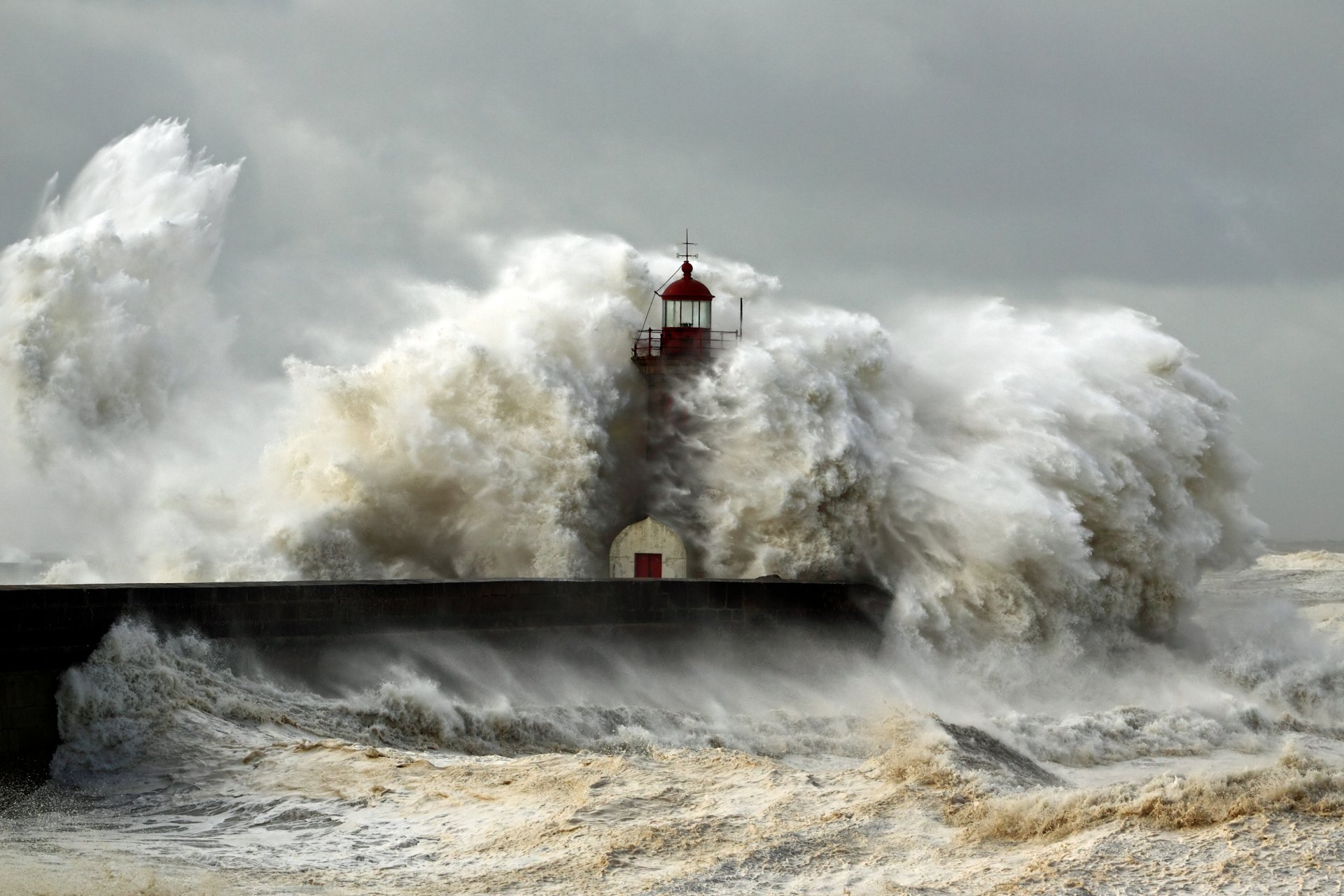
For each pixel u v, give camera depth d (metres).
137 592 41.78
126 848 29.73
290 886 26.59
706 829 29.84
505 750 47.09
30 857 28.33
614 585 56.19
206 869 27.91
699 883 26.12
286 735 41.38
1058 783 44.38
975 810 30.70
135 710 40.16
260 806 33.84
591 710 51.53
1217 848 25.98
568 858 28.08
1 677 38.38
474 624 51.12
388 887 26.66
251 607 44.72
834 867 27.14
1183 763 55.59
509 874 27.30
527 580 53.12
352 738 43.44
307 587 46.19
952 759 42.22
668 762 37.28
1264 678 71.00
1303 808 27.89
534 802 33.00
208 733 39.81
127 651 40.97
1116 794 29.78
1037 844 28.05
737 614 60.50
